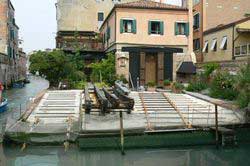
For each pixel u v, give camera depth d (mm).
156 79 36531
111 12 37750
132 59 35844
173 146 20781
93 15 52969
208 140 21125
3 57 50500
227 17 41969
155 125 21344
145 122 21875
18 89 52938
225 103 25328
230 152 20062
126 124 21391
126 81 34781
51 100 26672
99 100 23859
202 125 21500
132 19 36000
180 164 17969
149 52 36000
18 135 19969
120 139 20359
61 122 22000
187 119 22625
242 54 31828
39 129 20516
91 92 29109
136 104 25516
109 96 23281
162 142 20781
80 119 22203
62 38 43562
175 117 23078
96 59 42781
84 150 19734
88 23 52781
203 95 28734
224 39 35156
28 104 26797
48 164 17688
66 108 24594
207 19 41312
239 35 32438
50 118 22672
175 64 36469
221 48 35375
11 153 19266
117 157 18938
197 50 42469
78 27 52406
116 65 35625
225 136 20672
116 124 21359
